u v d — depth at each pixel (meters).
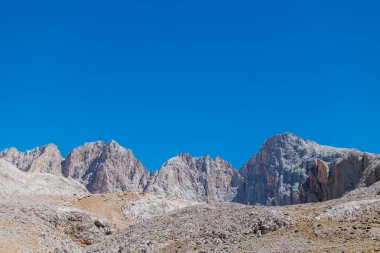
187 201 111.88
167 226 66.75
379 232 48.34
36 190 149.50
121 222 94.56
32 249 57.09
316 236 50.81
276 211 58.22
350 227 51.09
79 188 171.50
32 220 71.06
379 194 66.25
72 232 79.19
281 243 50.12
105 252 57.59
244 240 53.81
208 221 63.78
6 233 59.06
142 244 56.72
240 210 68.50
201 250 52.06
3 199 86.31
